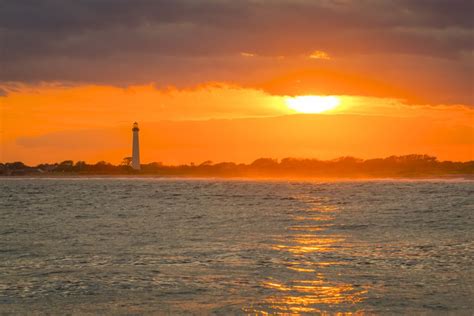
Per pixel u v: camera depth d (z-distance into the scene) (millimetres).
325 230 62125
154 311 27312
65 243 50875
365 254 43594
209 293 30547
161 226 67250
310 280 33625
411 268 37500
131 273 35938
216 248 47250
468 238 53906
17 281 33656
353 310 27312
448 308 27562
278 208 99000
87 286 32281
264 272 36094
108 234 58406
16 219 77500
